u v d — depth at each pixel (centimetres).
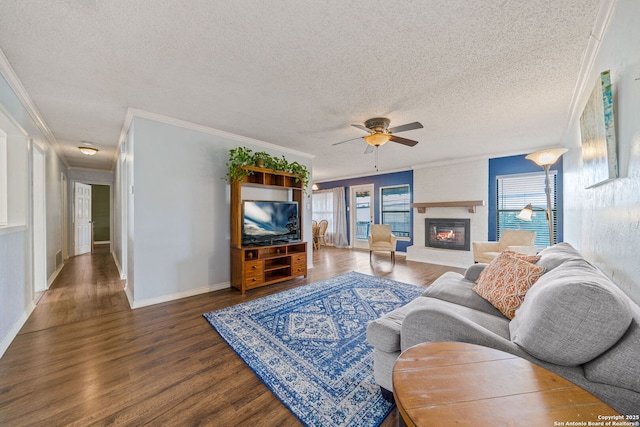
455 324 126
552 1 144
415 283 404
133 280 307
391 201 711
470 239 546
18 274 245
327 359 198
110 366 188
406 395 79
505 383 85
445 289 222
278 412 147
